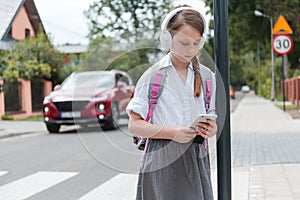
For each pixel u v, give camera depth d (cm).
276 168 695
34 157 927
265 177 633
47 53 2212
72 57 1253
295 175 638
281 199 511
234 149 923
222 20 295
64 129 1484
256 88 6169
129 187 632
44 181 687
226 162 294
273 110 2314
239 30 2952
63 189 631
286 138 1083
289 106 2552
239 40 3148
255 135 1170
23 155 960
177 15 230
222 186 296
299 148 912
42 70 2169
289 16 2592
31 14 2492
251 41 3206
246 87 7444
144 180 240
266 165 725
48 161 872
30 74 2181
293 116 1773
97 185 650
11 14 2162
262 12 2659
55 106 1355
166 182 236
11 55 2161
